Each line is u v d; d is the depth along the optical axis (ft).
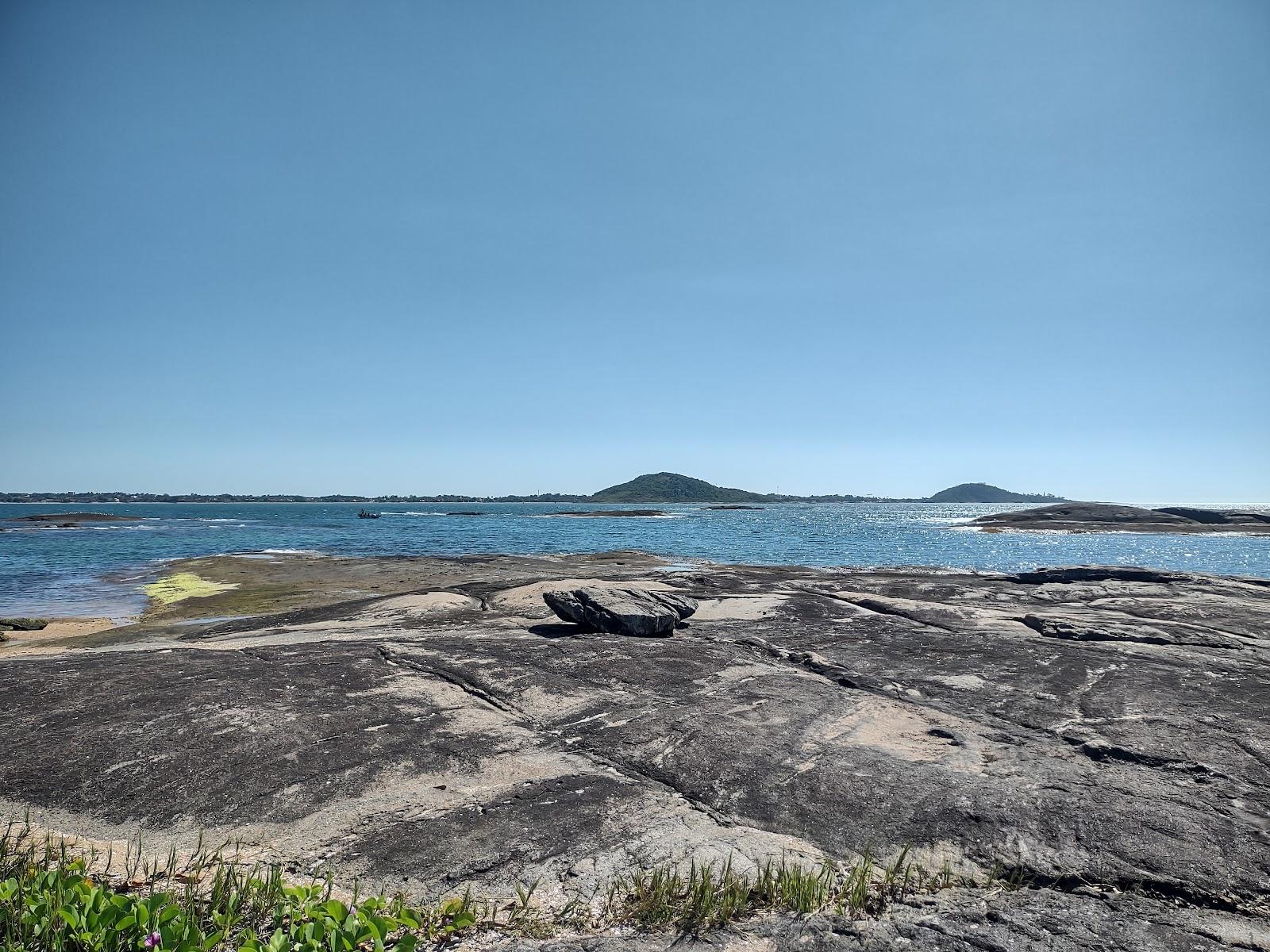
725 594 48.91
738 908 11.50
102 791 16.21
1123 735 20.54
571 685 25.23
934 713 22.67
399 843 14.05
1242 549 170.30
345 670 26.35
